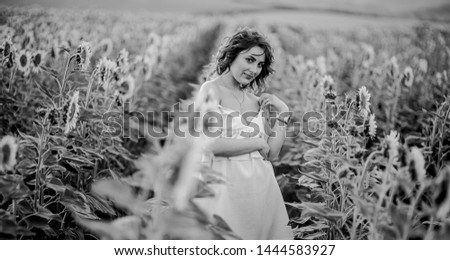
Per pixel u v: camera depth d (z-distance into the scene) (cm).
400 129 504
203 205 269
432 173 383
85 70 345
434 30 1070
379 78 639
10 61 414
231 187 273
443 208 186
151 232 190
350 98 313
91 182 332
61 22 873
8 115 408
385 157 218
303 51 1188
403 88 538
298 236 311
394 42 1224
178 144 197
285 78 775
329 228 280
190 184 191
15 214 240
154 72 713
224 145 271
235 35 282
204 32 1490
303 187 397
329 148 294
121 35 1029
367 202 214
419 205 265
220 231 195
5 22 670
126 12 1477
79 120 328
